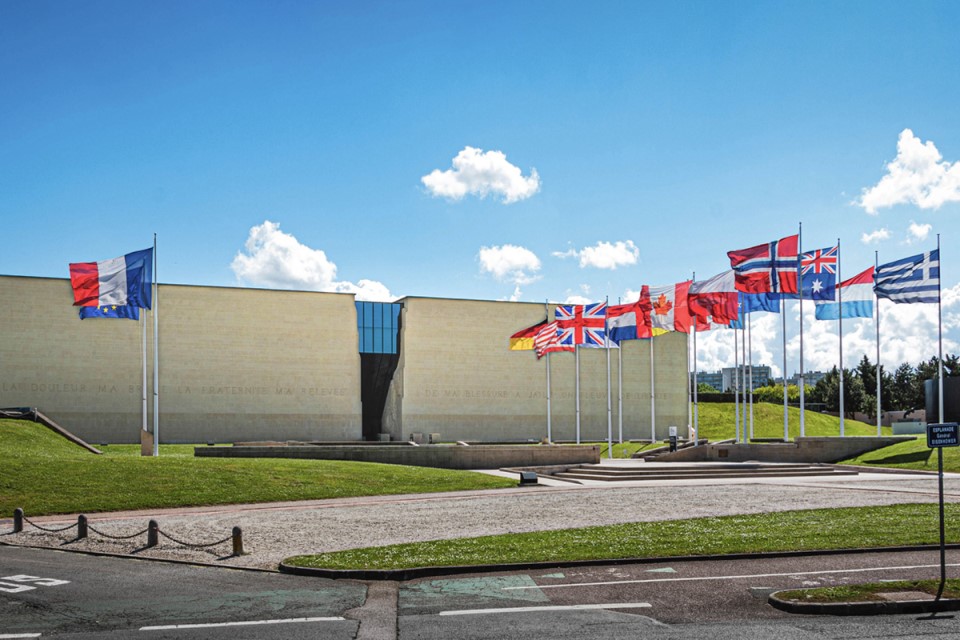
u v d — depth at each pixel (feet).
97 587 52.16
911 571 53.93
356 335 249.14
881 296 163.43
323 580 54.03
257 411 236.02
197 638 39.88
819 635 39.75
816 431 280.10
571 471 148.25
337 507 97.30
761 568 55.98
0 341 214.48
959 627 41.09
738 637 39.50
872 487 115.14
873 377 387.14
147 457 130.82
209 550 65.62
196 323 232.73
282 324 241.76
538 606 45.98
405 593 49.73
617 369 274.77
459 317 260.83
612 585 51.19
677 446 189.16
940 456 48.32
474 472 136.05
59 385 218.38
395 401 256.52
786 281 162.71
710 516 83.15
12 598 49.01
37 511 94.53
